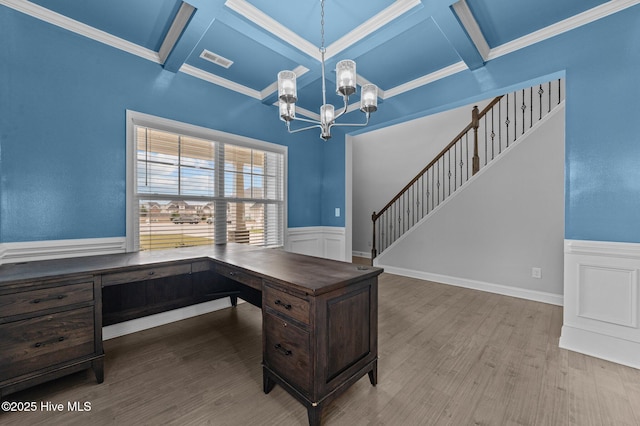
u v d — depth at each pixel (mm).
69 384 1822
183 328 2695
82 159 2322
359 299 1684
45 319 1666
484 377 1890
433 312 3084
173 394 1725
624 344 2045
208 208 3146
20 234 2068
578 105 2227
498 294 3744
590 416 1518
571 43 2250
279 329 1619
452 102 2980
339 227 4266
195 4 1910
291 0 2020
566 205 2299
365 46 2412
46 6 2084
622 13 2037
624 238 2053
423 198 5820
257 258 2273
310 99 3811
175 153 2887
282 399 1686
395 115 3477
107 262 2104
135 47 2555
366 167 6863
